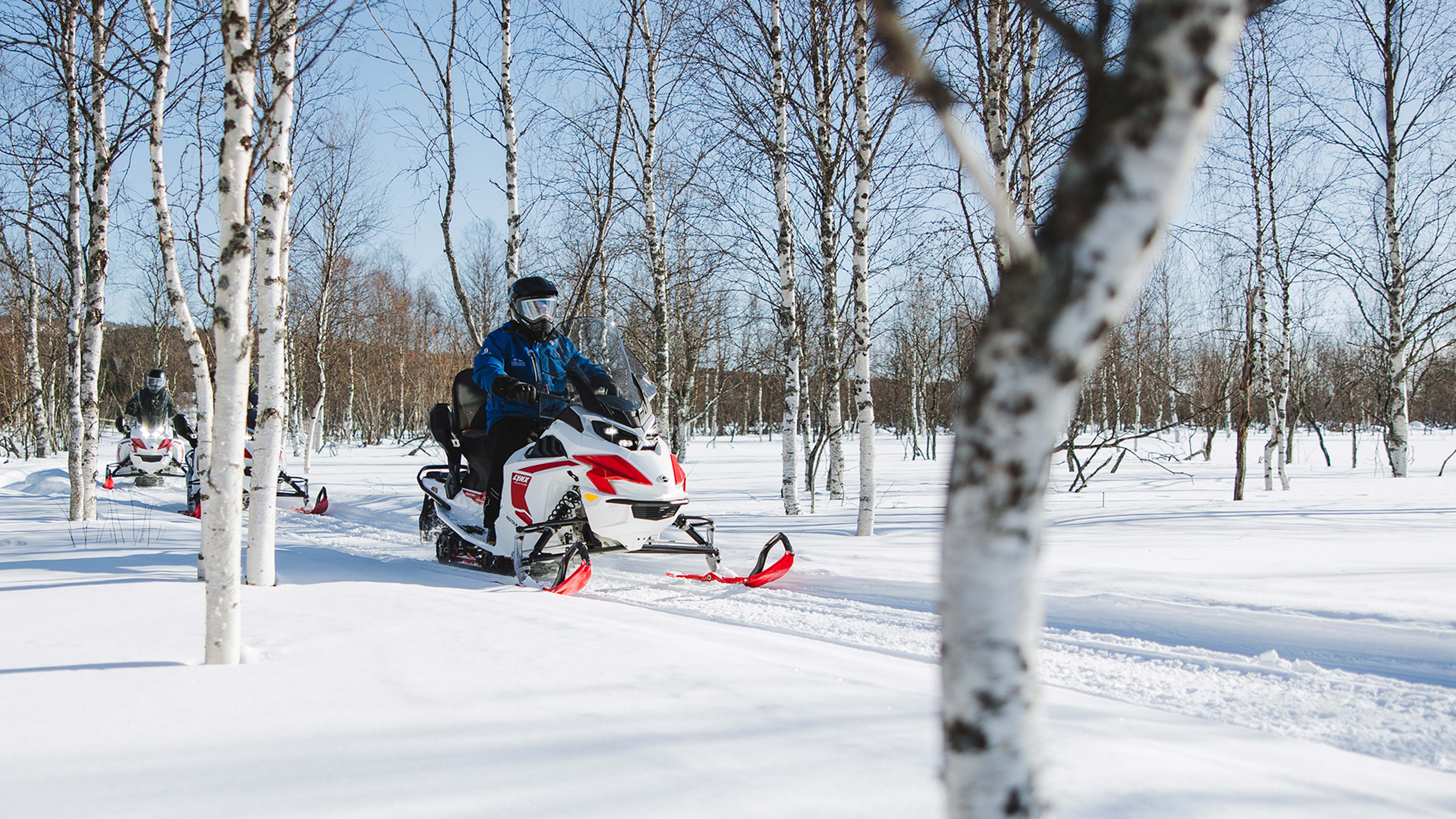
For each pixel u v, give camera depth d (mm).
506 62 8977
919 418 33062
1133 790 1938
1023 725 696
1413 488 12281
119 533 7531
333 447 29969
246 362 3104
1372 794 1970
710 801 1828
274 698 2572
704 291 16875
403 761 2061
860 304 7910
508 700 2539
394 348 40219
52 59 6844
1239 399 18625
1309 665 3607
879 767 2012
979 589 686
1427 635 4000
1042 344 626
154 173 5875
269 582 4719
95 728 2309
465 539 6008
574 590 5004
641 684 2701
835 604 4902
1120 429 27609
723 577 5566
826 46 9211
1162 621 4398
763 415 51250
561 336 6039
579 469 5211
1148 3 583
